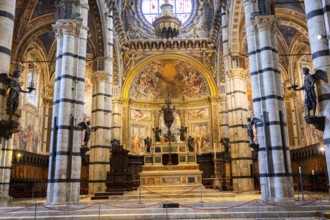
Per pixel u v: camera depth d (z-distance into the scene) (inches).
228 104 998.4
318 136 1152.8
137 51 1423.5
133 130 1418.6
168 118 1139.9
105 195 801.6
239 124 959.0
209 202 612.4
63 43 676.1
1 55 470.6
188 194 807.7
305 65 1304.1
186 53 1428.4
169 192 845.8
